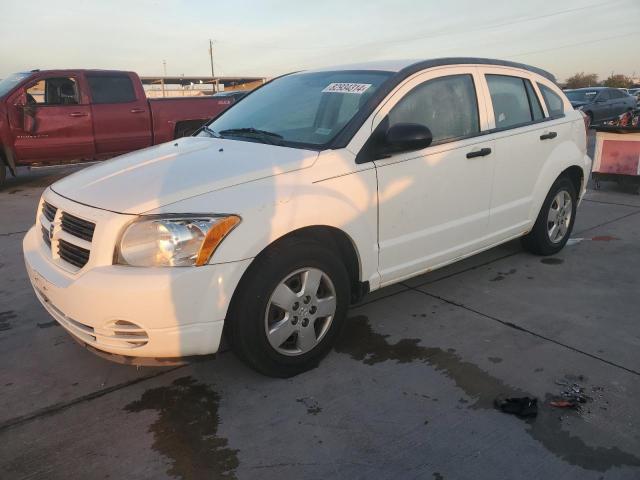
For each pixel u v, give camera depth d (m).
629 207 6.91
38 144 8.84
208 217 2.58
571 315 3.75
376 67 3.76
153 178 2.86
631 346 3.31
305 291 2.96
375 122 3.27
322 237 3.13
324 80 3.89
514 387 2.91
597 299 4.01
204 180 2.76
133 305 2.48
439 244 3.72
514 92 4.36
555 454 2.39
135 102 9.57
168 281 2.48
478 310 3.86
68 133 9.02
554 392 2.85
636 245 5.29
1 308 4.05
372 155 3.22
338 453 2.43
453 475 2.29
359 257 3.21
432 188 3.56
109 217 2.59
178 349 2.58
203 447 2.49
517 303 3.96
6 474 2.34
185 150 3.41
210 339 2.63
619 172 7.70
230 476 2.31
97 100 9.26
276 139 3.42
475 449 2.43
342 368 3.13
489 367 3.11
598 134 7.80
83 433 2.60
